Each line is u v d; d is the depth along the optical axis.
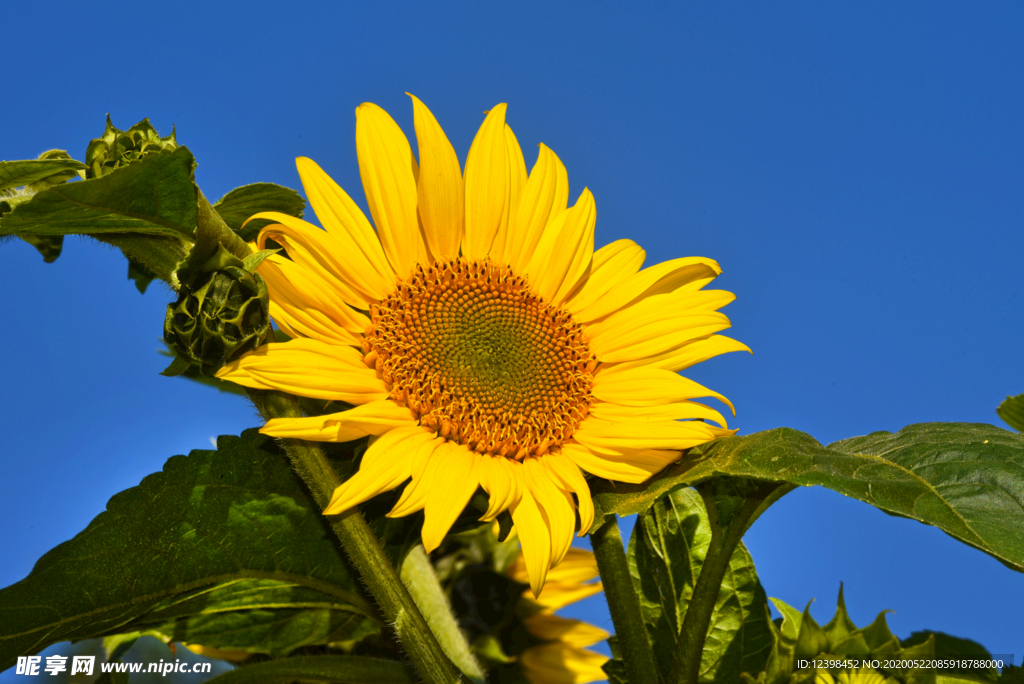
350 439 0.51
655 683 0.54
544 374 0.56
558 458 0.55
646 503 0.52
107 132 0.51
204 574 0.54
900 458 0.50
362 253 0.55
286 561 0.55
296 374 0.51
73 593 0.51
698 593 0.53
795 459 0.50
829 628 0.49
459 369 0.55
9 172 0.50
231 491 0.54
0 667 0.51
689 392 0.55
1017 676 0.52
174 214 0.49
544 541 0.52
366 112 0.56
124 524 0.52
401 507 0.51
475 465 0.53
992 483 0.48
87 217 0.49
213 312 0.49
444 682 0.50
